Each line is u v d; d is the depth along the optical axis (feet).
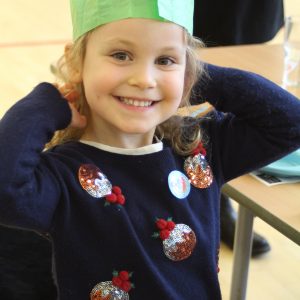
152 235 3.18
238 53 5.95
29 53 13.85
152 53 3.05
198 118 3.71
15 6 18.33
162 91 3.14
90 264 3.05
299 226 3.14
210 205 3.43
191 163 3.49
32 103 3.12
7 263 4.56
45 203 2.91
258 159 3.62
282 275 6.66
